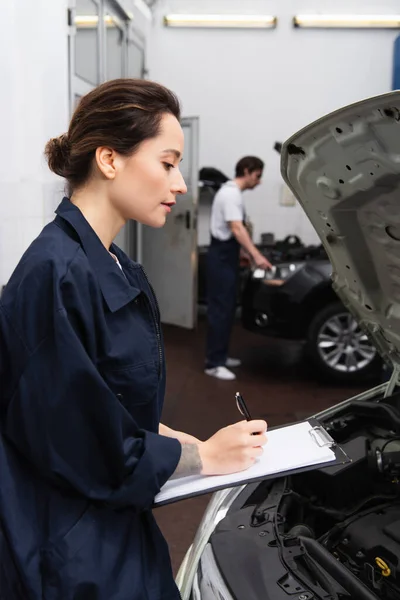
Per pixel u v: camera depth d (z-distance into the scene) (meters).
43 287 0.92
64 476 0.93
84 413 0.91
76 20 3.83
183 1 6.28
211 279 4.39
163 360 1.12
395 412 1.58
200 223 6.57
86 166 1.03
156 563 1.08
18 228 3.01
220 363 4.54
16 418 0.92
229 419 3.71
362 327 1.65
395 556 1.27
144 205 1.02
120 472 0.94
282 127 6.53
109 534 1.00
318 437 1.15
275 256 4.77
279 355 5.14
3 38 2.78
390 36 6.27
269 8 6.27
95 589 0.95
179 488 1.03
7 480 0.94
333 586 1.11
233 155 6.61
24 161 3.05
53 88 3.14
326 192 1.25
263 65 6.41
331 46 6.34
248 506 1.41
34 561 0.94
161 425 1.29
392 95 0.91
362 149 1.07
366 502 1.54
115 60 5.12
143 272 1.21
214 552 1.25
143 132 0.97
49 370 0.90
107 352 0.98
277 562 1.18
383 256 1.31
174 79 6.49
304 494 1.58
